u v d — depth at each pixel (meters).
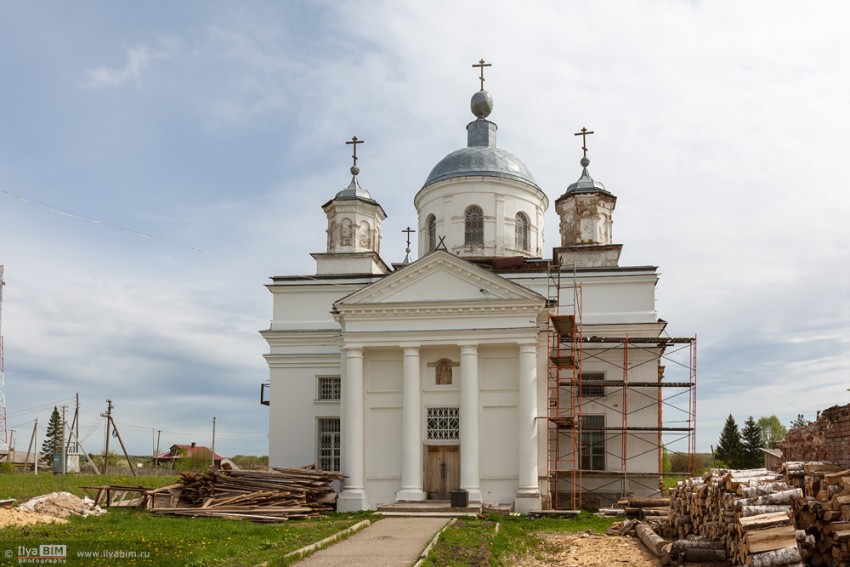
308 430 36.91
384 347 32.16
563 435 34.38
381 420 32.47
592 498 33.75
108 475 54.00
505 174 39.50
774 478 16.17
